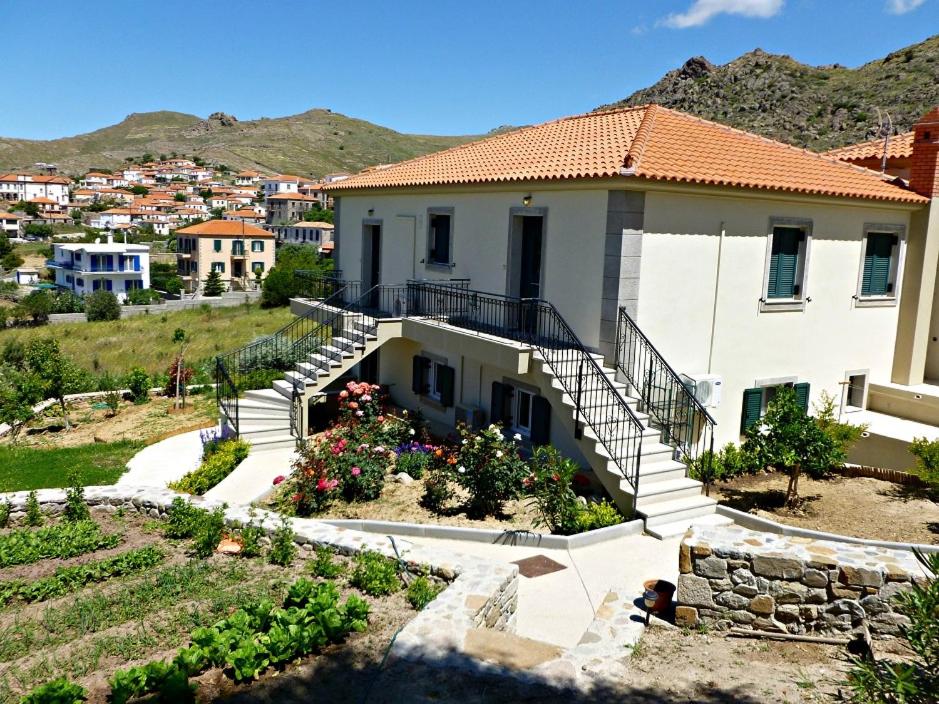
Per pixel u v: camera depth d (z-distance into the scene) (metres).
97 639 6.68
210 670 5.90
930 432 14.45
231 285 80.50
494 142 18.69
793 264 14.65
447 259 16.89
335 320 18.30
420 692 5.34
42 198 148.50
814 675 6.02
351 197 20.69
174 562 8.77
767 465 13.09
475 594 6.92
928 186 15.79
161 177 196.88
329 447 12.48
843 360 15.74
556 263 13.64
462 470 11.36
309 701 5.43
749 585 6.83
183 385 21.80
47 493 11.07
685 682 5.91
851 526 10.56
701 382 13.16
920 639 4.46
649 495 10.88
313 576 7.99
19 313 52.50
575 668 6.04
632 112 16.78
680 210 12.77
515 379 14.38
